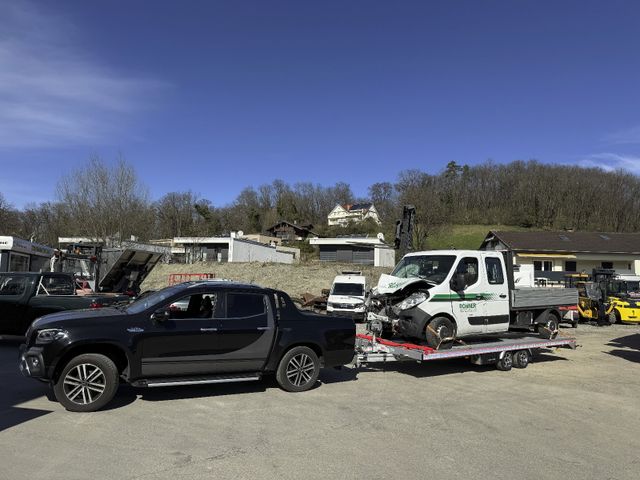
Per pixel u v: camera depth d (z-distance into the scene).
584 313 22.47
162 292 7.13
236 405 6.57
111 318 6.32
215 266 41.75
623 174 85.75
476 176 90.62
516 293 10.22
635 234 46.22
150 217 41.12
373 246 55.12
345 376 8.87
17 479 4.04
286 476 4.30
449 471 4.55
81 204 35.62
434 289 9.00
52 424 5.50
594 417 6.64
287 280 35.97
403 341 9.55
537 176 87.12
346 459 4.76
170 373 6.52
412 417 6.30
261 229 100.12
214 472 4.34
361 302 21.08
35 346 5.94
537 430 5.95
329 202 116.06
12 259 21.12
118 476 4.19
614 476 4.57
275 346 7.20
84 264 18.09
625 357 12.08
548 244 42.25
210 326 6.76
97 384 6.07
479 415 6.52
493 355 9.63
